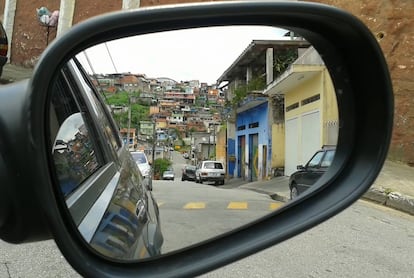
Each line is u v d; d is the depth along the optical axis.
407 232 6.77
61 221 1.25
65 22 25.02
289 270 4.57
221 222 1.84
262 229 1.72
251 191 3.64
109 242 1.51
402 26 15.65
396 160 14.97
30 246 4.82
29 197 1.18
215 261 1.58
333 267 4.74
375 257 5.19
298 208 1.77
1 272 4.07
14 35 26.73
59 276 4.00
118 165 2.77
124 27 1.36
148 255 1.63
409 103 15.05
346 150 1.73
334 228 6.82
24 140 1.16
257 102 23.47
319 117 3.21
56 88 1.79
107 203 1.86
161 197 3.38
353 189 1.66
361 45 1.59
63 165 1.62
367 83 1.63
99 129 2.69
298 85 13.05
